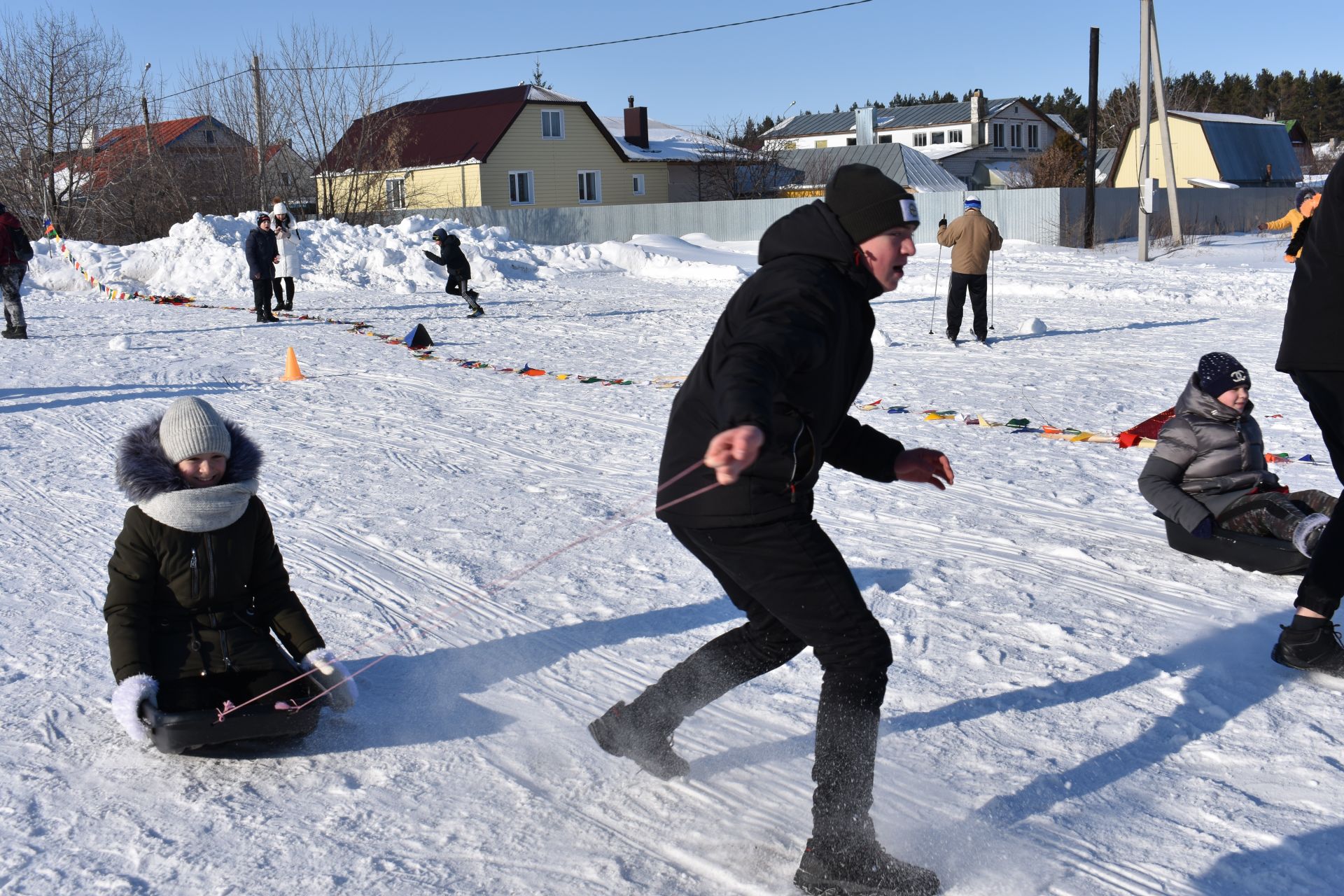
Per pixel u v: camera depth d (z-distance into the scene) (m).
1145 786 3.32
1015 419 8.89
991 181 65.56
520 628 4.64
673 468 2.86
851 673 2.81
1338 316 3.96
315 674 3.64
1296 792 3.26
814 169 57.12
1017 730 3.68
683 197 57.06
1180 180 53.19
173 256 24.66
